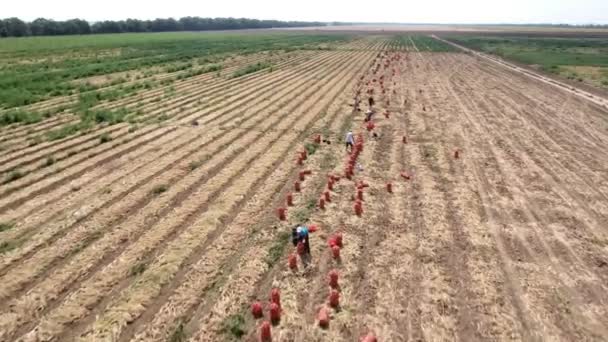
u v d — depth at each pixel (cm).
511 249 1441
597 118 3197
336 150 2409
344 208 1714
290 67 5984
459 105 3562
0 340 1047
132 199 1772
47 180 1962
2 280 1255
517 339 1057
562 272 1322
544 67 5928
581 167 2191
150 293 1204
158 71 5453
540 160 2281
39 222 1587
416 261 1366
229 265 1343
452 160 2264
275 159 2252
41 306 1157
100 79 4809
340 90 4212
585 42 11081
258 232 1530
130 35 15088
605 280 1291
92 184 1922
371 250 1424
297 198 1802
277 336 1052
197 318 1120
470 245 1457
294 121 3023
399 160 2256
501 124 2989
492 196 1834
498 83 4697
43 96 3769
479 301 1185
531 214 1686
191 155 2306
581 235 1540
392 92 4088
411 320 1114
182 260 1359
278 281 1259
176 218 1620
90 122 2925
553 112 3369
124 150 2377
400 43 10938
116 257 1390
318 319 1105
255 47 9400
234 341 1043
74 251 1419
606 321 1124
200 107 3438
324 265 1339
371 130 2798
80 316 1123
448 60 6850
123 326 1089
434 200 1784
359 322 1104
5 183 1941
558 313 1148
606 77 5034
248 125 2900
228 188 1884
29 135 2639
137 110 3291
